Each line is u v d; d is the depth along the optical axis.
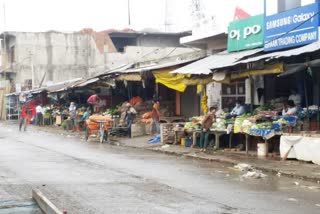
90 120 24.62
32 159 15.66
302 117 15.73
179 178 11.77
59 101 41.34
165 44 48.31
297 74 17.14
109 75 26.83
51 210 7.43
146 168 13.63
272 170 12.84
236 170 13.28
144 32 47.69
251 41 19.61
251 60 15.13
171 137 21.08
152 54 40.03
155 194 9.58
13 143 22.53
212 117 17.97
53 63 53.31
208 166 14.16
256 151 16.73
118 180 11.34
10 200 8.93
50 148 19.97
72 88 33.25
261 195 9.59
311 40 16.27
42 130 34.03
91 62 52.16
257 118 16.22
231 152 16.95
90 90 33.75
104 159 15.91
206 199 9.12
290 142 14.56
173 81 21.67
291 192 9.98
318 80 16.47
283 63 14.82
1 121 50.69
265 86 18.97
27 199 9.02
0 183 10.84
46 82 51.72
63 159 15.75
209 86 22.83
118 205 8.51
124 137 25.05
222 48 23.31
